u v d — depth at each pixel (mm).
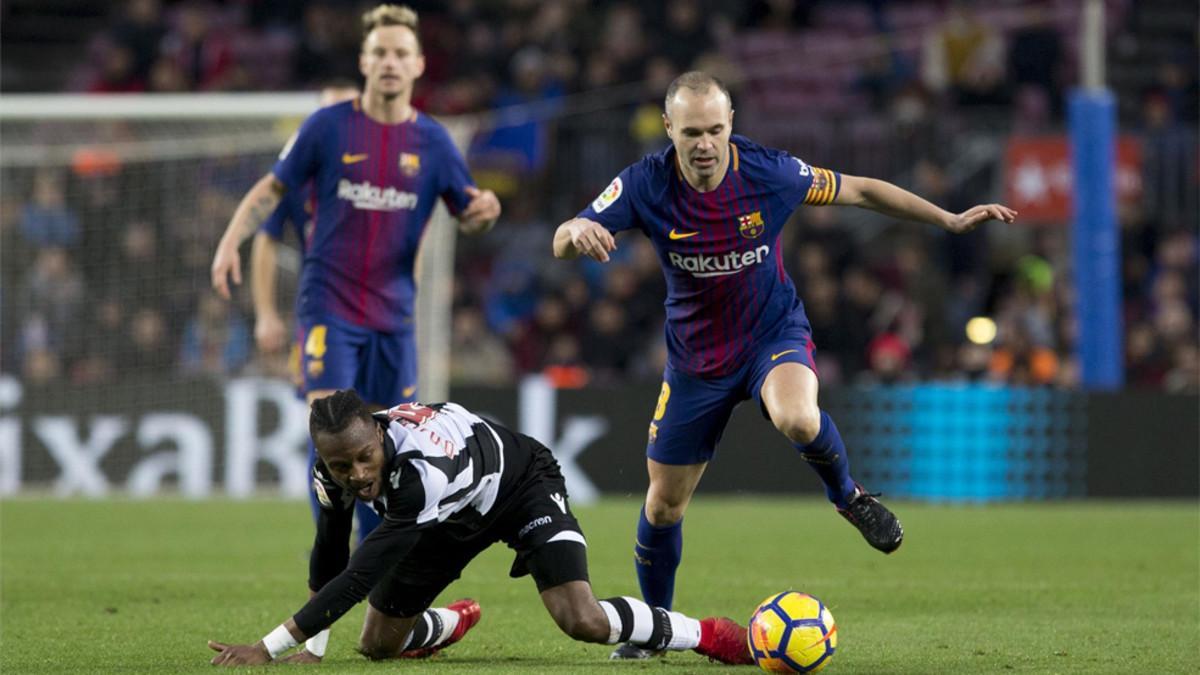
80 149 51125
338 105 25953
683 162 19922
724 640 18969
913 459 48281
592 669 18594
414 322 26609
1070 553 33781
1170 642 21094
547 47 67750
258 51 72062
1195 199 62062
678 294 20922
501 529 18797
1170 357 56656
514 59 68125
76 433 48094
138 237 51188
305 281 26125
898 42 71688
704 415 20906
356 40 69062
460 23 70250
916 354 55031
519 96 66250
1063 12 72125
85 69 73062
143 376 50844
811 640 17891
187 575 29781
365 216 25781
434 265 44469
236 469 47719
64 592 27141
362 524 25172
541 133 63062
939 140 61844
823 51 71938
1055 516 43094
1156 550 34469
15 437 48094
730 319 20719
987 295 60031
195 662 19359
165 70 67625
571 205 63344
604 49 67312
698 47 68250
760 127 62125
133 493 47969
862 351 55719
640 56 66500
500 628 22750
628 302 57312
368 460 16953
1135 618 23812
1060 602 25859
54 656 19953
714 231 20391
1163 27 72938
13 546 34781
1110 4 72500
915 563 32000
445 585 19125
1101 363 50250
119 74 68125
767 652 17984
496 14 70812
